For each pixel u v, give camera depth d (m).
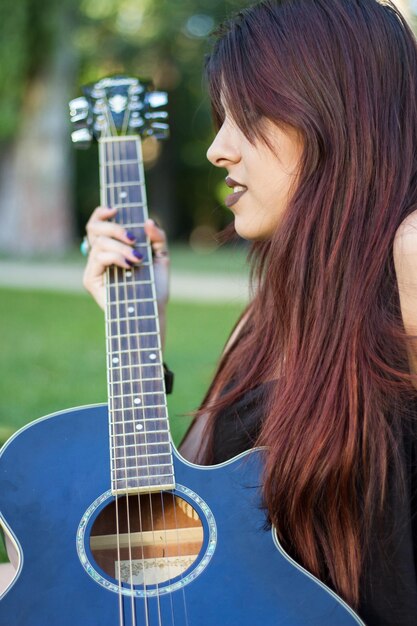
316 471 1.30
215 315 7.04
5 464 1.32
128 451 1.34
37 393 3.98
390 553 1.30
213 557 1.25
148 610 1.20
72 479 1.32
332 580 1.32
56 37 13.90
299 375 1.34
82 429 1.37
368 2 1.38
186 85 20.55
